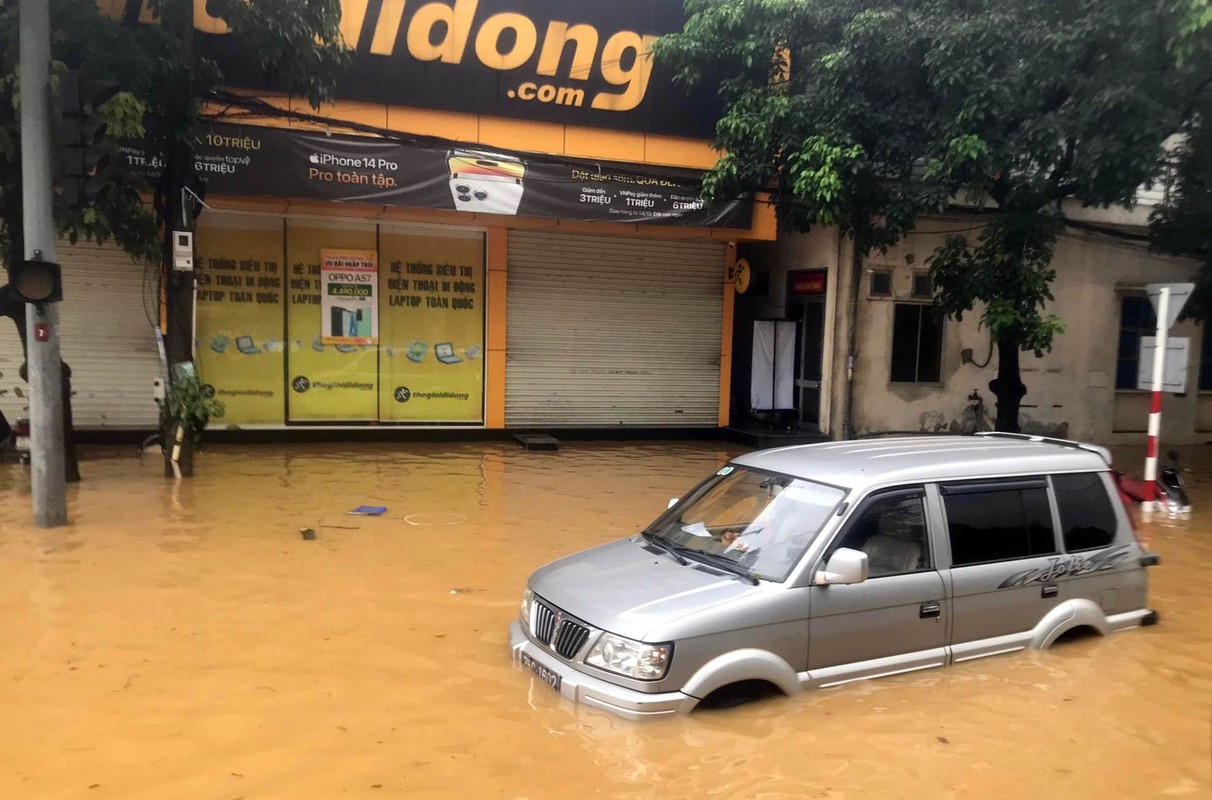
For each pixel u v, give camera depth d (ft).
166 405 35.17
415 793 12.37
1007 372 39.96
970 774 13.12
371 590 21.83
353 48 41.73
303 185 39.86
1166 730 14.75
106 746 13.64
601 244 50.88
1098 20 30.55
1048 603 17.62
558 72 45.29
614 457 45.16
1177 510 35.65
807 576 14.99
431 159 41.86
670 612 14.32
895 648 15.78
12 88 29.19
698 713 14.25
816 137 36.11
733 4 40.19
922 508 16.51
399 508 31.24
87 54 30.60
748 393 57.98
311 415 46.26
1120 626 18.74
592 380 51.55
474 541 26.99
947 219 52.11
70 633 18.39
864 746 13.75
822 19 38.37
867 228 41.45
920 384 53.06
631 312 51.98
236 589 21.58
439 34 43.09
